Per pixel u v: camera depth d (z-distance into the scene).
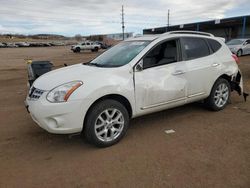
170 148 3.72
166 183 2.88
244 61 15.31
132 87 3.92
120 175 3.07
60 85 3.52
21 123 4.94
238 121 4.75
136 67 4.00
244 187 2.78
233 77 5.45
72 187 2.87
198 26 40.38
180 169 3.15
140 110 4.11
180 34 4.68
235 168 3.15
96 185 2.89
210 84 5.02
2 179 3.05
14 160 3.50
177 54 4.52
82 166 3.30
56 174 3.13
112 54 4.65
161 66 4.26
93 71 3.88
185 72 4.53
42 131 4.51
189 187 2.80
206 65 4.87
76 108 3.46
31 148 3.85
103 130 3.77
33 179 3.04
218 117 4.98
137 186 2.85
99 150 3.73
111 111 3.81
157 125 4.64
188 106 5.71
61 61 20.83
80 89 3.50
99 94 3.61
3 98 7.10
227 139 3.98
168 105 4.45
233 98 6.34
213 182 2.88
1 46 62.31
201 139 4.00
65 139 4.14
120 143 3.94
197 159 3.38
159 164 3.29
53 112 3.42
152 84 4.12
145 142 3.95
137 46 4.41
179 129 4.43
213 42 5.21
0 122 5.01
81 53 35.06
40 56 28.86
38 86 3.77
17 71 14.12
